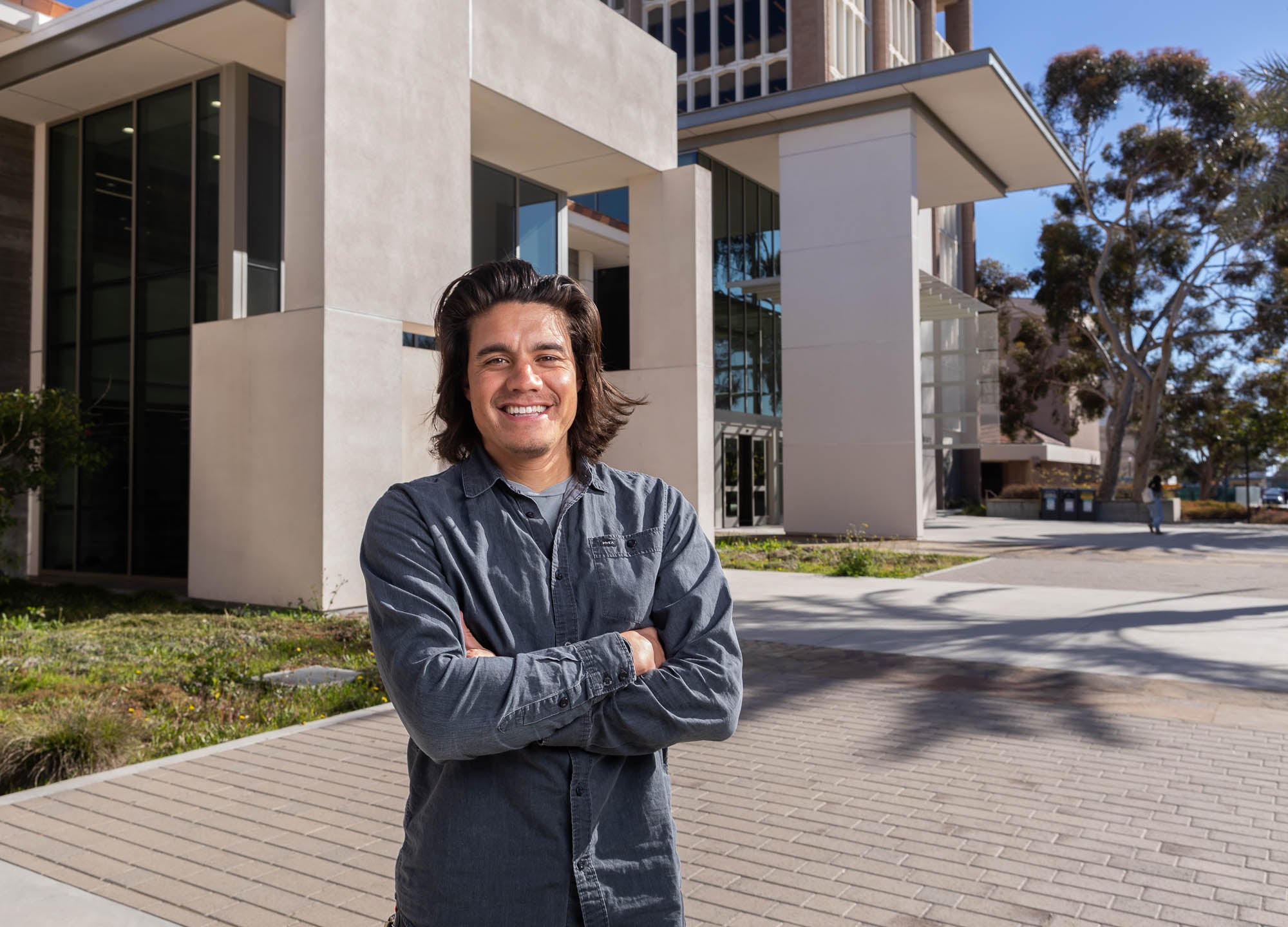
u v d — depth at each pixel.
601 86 14.87
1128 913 3.15
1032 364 38.56
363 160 10.28
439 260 11.19
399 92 10.76
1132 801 4.28
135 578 12.57
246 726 5.63
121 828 3.95
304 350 9.88
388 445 10.40
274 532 10.05
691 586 1.45
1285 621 9.49
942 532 24.12
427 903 1.29
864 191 21.20
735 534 22.86
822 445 21.56
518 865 1.28
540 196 17.03
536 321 1.45
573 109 14.23
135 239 12.77
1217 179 31.17
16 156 13.75
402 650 1.26
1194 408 35.75
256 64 11.66
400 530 1.36
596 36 14.77
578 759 1.30
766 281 24.77
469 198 11.70
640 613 1.40
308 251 9.96
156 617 9.28
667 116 16.50
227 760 4.93
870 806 4.22
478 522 1.40
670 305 16.34
